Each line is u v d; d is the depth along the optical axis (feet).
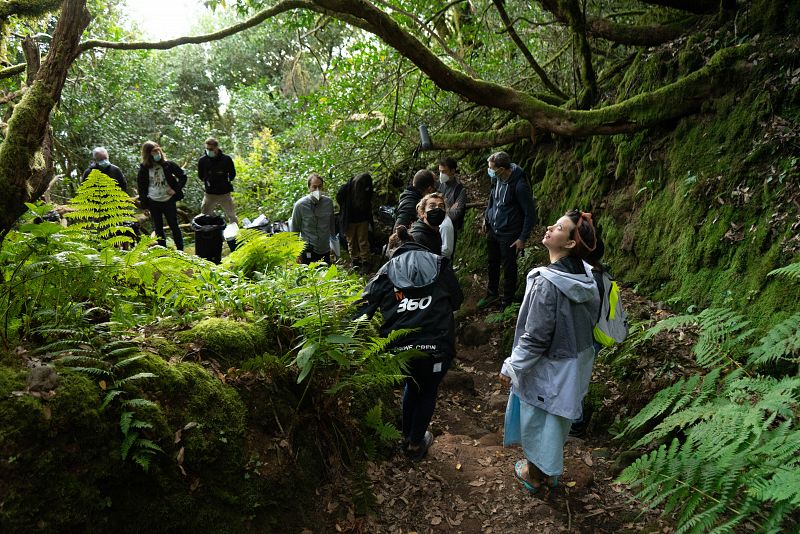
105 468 6.46
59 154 35.24
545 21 27.04
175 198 23.56
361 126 28.09
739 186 14.42
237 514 7.63
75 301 8.91
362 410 10.98
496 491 10.07
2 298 7.68
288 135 37.73
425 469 10.69
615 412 12.23
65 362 7.12
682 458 8.19
